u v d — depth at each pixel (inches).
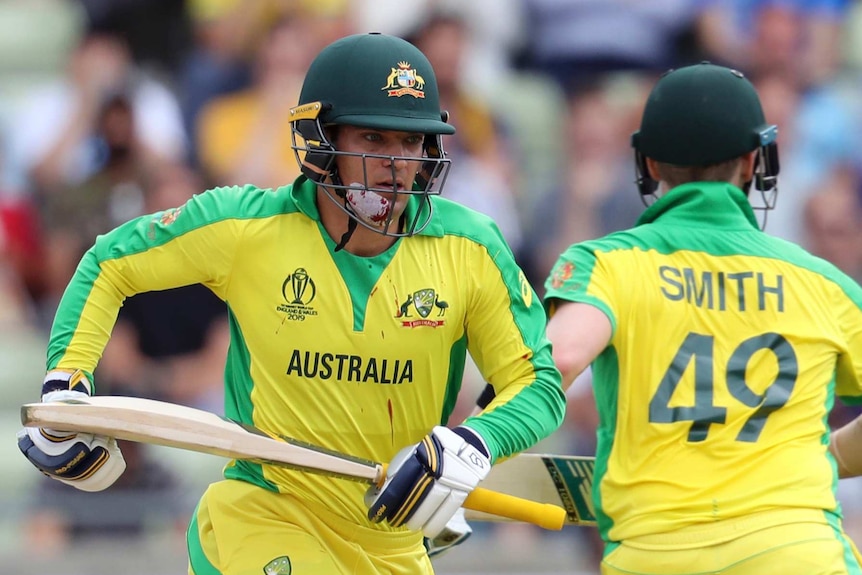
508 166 1212.5
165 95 1155.3
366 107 457.1
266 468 496.4
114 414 442.9
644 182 588.4
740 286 541.0
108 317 479.2
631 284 538.0
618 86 1259.8
